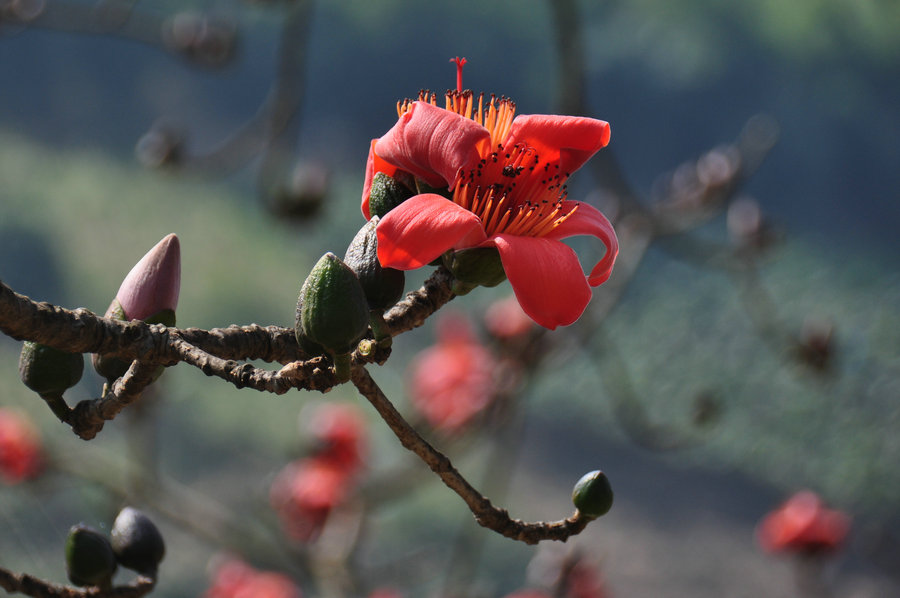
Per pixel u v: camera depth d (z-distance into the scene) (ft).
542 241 7.64
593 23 113.60
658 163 111.55
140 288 7.62
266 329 7.56
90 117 93.86
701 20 109.09
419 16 111.34
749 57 109.29
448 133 7.61
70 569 7.77
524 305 7.57
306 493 14.42
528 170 7.74
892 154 105.40
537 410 56.13
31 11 16.35
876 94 105.91
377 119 111.24
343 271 7.43
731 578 43.52
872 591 37.70
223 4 73.10
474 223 7.54
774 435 52.54
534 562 12.98
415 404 15.46
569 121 7.72
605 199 15.61
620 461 52.85
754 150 15.46
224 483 42.06
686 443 16.14
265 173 15.30
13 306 7.35
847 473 49.85
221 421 46.29
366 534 15.08
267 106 15.08
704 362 57.00
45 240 63.52
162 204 71.00
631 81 112.68
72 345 7.39
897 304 63.16
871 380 54.54
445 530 36.32
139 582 7.81
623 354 59.36
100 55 98.22
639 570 43.34
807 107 107.55
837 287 67.87
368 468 14.90
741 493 50.55
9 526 25.08
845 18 103.60
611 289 15.14
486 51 113.50
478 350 15.40
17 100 91.35
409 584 14.75
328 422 14.76
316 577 13.98
